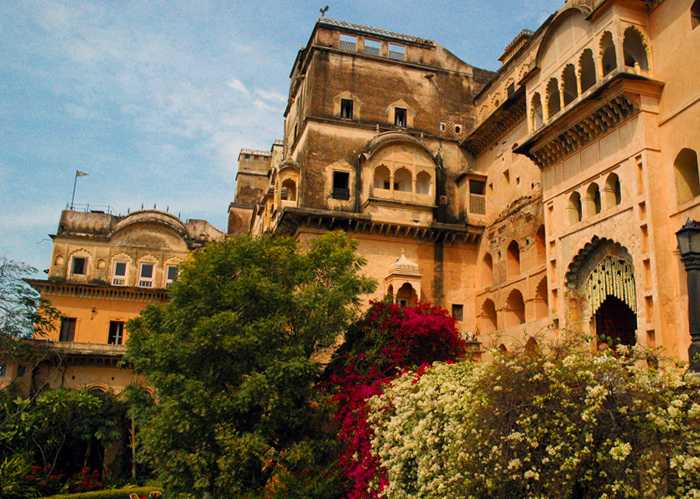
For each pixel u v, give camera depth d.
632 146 21.45
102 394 38.97
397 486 14.37
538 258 29.62
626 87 21.08
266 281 20.78
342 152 35.84
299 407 21.12
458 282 35.41
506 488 11.13
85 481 35.75
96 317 44.59
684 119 20.36
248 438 18.88
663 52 21.47
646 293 20.27
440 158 37.28
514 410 11.30
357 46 38.12
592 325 23.48
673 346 19.61
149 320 22.88
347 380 21.78
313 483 18.78
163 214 48.19
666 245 20.38
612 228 22.09
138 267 46.47
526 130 32.06
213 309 20.92
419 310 23.95
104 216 47.66
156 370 21.52
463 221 36.12
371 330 23.19
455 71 39.69
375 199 34.28
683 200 20.45
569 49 24.69
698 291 12.82
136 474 38.31
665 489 10.00
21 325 37.31
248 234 23.45
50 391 35.28
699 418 10.14
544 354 12.16
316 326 21.66
